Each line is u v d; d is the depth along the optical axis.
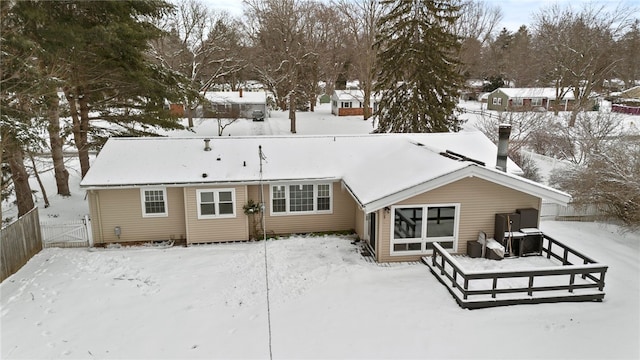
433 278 12.67
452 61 27.25
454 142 18.80
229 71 42.47
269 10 44.56
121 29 15.99
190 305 11.35
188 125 41.25
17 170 17.23
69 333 10.07
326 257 14.30
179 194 15.63
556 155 29.16
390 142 18.53
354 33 46.09
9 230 12.95
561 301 11.36
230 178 15.36
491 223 14.08
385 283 12.38
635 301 11.36
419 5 26.14
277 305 11.33
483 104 63.38
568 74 42.84
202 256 14.47
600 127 29.53
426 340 9.71
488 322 10.41
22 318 10.63
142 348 9.56
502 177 13.23
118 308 11.17
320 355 9.23
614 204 17.25
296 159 16.86
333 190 16.45
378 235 13.72
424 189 13.06
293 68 42.44
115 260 14.07
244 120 46.94
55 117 18.91
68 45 14.46
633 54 48.97
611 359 9.02
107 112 20.27
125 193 15.33
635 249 14.83
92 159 28.55
